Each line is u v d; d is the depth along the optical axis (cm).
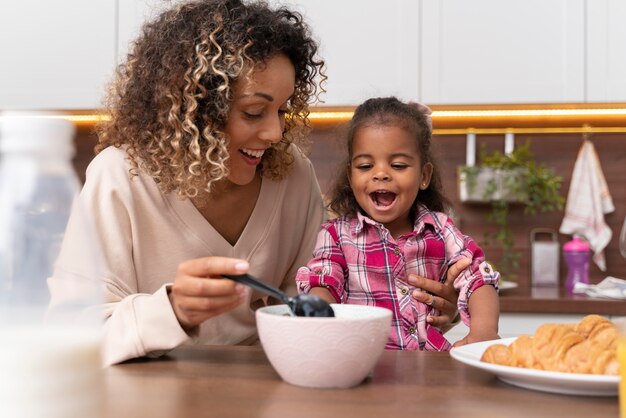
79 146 238
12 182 40
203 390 59
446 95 202
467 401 56
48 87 211
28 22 212
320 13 205
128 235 107
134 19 209
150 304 74
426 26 203
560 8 199
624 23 197
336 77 205
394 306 122
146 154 105
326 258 124
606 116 217
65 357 40
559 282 229
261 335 62
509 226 233
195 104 96
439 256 126
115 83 113
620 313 181
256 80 96
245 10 99
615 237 228
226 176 103
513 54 201
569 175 231
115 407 53
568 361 59
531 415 52
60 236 41
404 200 124
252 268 116
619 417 51
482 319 106
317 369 59
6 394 39
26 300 40
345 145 137
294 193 126
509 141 229
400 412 52
